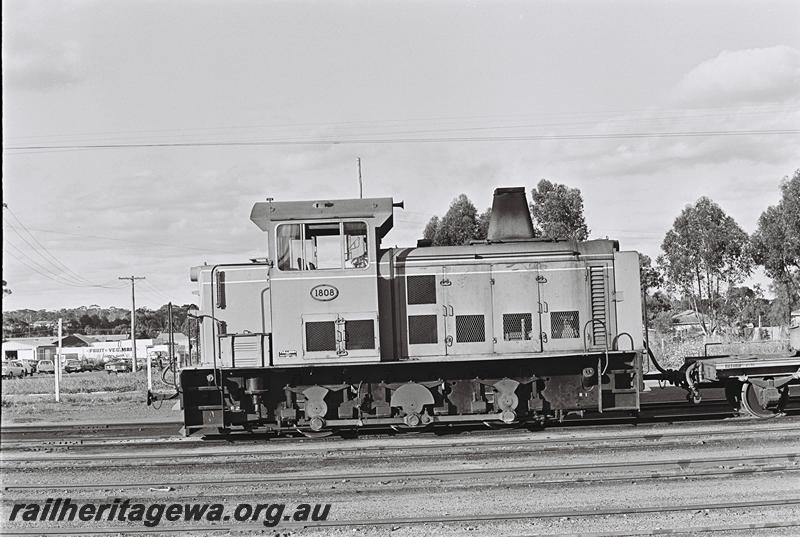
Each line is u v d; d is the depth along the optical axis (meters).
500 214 15.63
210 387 14.13
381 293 14.60
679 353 26.25
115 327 157.25
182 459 12.68
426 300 14.66
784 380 15.11
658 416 15.81
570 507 9.49
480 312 14.70
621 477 10.62
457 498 10.02
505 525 8.93
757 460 11.36
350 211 14.30
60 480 11.61
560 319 14.75
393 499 10.06
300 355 14.19
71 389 31.64
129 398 24.30
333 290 14.25
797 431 13.34
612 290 14.83
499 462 11.84
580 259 14.85
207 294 14.48
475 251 14.84
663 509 9.22
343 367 14.42
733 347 25.05
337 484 10.80
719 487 10.20
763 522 8.80
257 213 14.38
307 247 14.33
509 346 14.66
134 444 14.29
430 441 13.70
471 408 14.52
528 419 14.79
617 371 14.62
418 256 14.73
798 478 10.53
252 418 14.29
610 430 14.30
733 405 15.98
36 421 18.77
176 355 16.17
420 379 14.59
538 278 14.77
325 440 14.23
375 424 14.30
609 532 8.52
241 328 14.38
